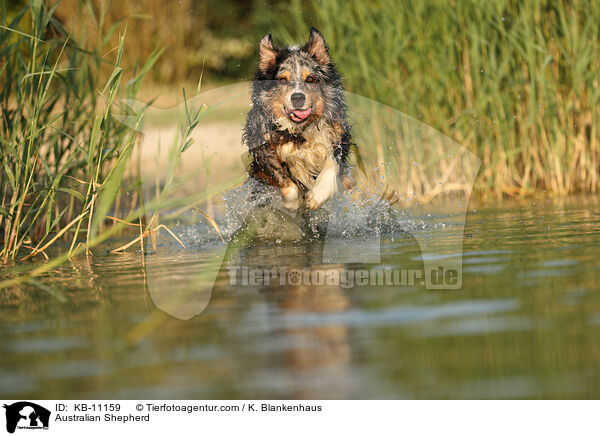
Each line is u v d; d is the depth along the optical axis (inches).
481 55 491.8
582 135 483.8
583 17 480.4
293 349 155.2
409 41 484.7
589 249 254.8
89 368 149.6
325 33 479.8
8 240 315.3
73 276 255.4
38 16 309.4
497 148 496.4
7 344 168.6
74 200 376.5
